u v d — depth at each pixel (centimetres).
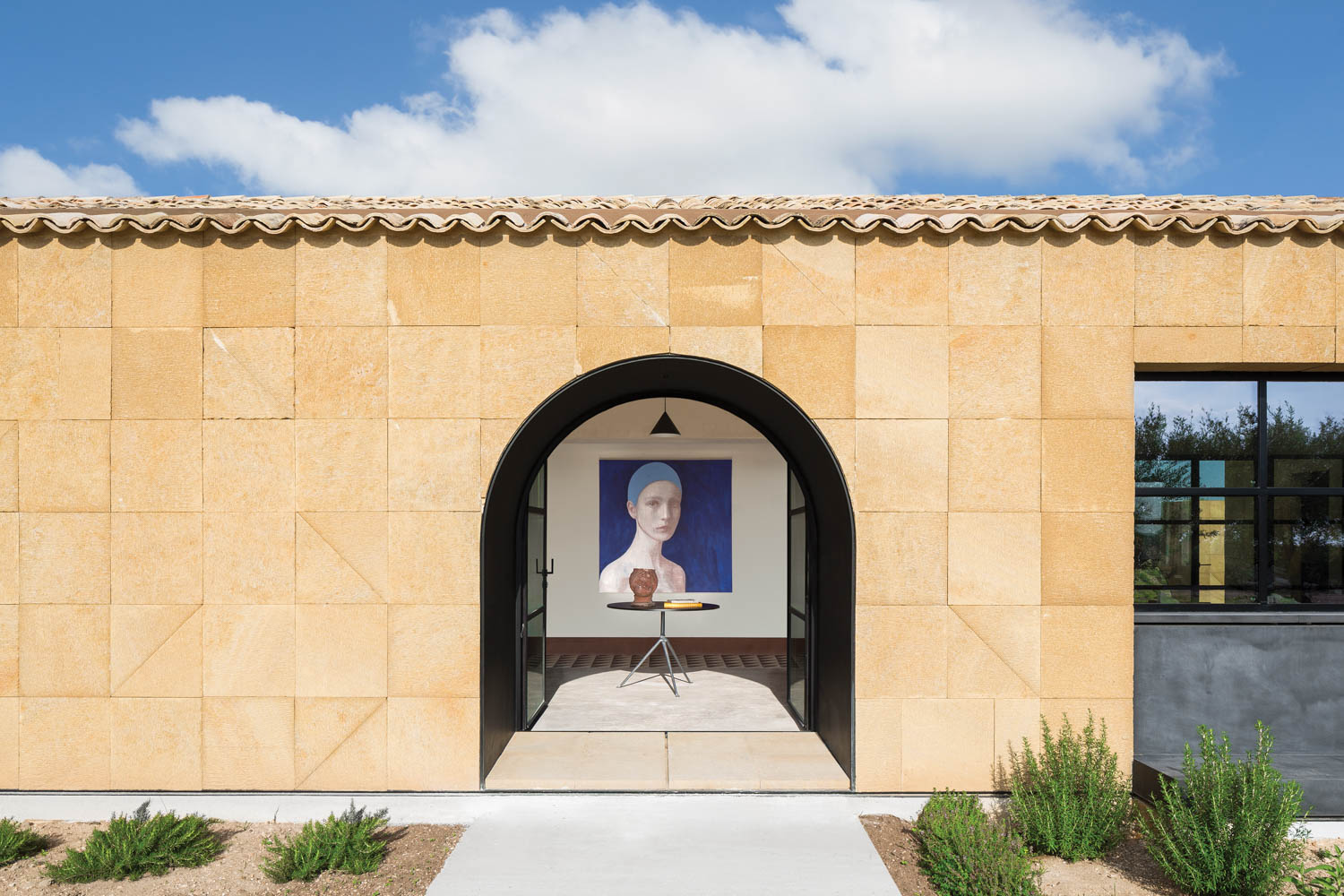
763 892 468
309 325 579
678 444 1230
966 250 583
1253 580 614
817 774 593
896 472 582
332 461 578
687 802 575
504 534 648
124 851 488
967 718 577
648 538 1226
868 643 579
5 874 495
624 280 583
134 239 578
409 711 575
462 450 580
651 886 475
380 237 581
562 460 1230
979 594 579
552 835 541
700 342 584
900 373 582
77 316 577
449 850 525
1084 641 577
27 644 573
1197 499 616
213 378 578
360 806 569
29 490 575
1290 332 578
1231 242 579
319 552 576
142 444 576
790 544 809
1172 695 598
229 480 576
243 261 579
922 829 535
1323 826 537
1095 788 526
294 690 574
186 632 573
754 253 585
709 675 1015
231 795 571
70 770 573
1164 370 608
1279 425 617
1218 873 455
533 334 582
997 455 580
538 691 788
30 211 607
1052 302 581
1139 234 580
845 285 584
